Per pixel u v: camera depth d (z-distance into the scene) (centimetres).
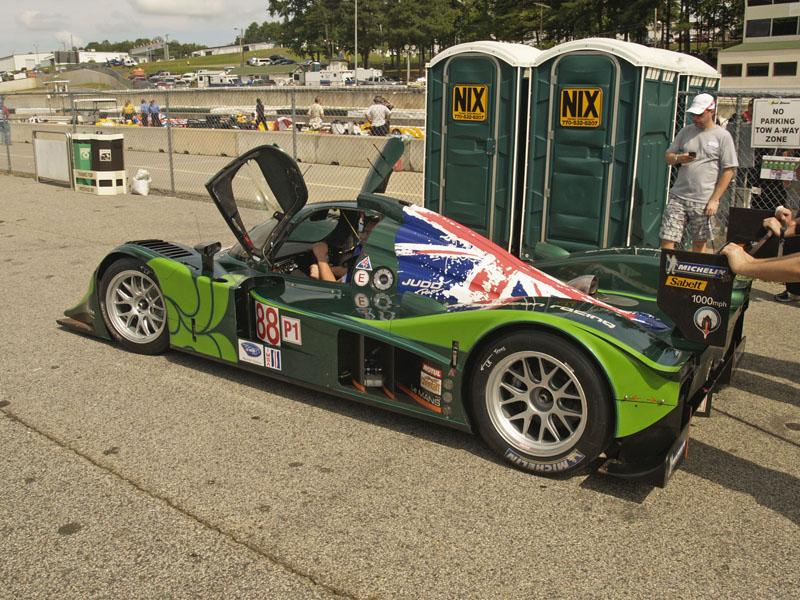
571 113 700
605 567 268
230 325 429
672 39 7525
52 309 593
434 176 809
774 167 733
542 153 729
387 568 265
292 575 260
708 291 315
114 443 361
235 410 404
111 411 399
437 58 770
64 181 1511
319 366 396
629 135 677
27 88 9375
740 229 395
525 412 339
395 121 2198
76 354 489
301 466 341
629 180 686
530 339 325
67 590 250
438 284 397
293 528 289
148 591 250
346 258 477
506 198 760
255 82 7112
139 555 270
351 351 400
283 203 435
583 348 316
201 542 279
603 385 312
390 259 407
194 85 7688
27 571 260
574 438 323
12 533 282
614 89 671
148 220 1052
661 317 416
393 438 374
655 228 757
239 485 322
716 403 437
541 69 711
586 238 722
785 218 377
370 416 401
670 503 317
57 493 312
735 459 363
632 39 6222
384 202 427
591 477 338
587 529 294
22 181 1524
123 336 493
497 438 343
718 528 297
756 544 286
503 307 345
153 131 2302
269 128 2381
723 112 1320
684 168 627
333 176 1579
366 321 382
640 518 303
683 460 336
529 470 337
